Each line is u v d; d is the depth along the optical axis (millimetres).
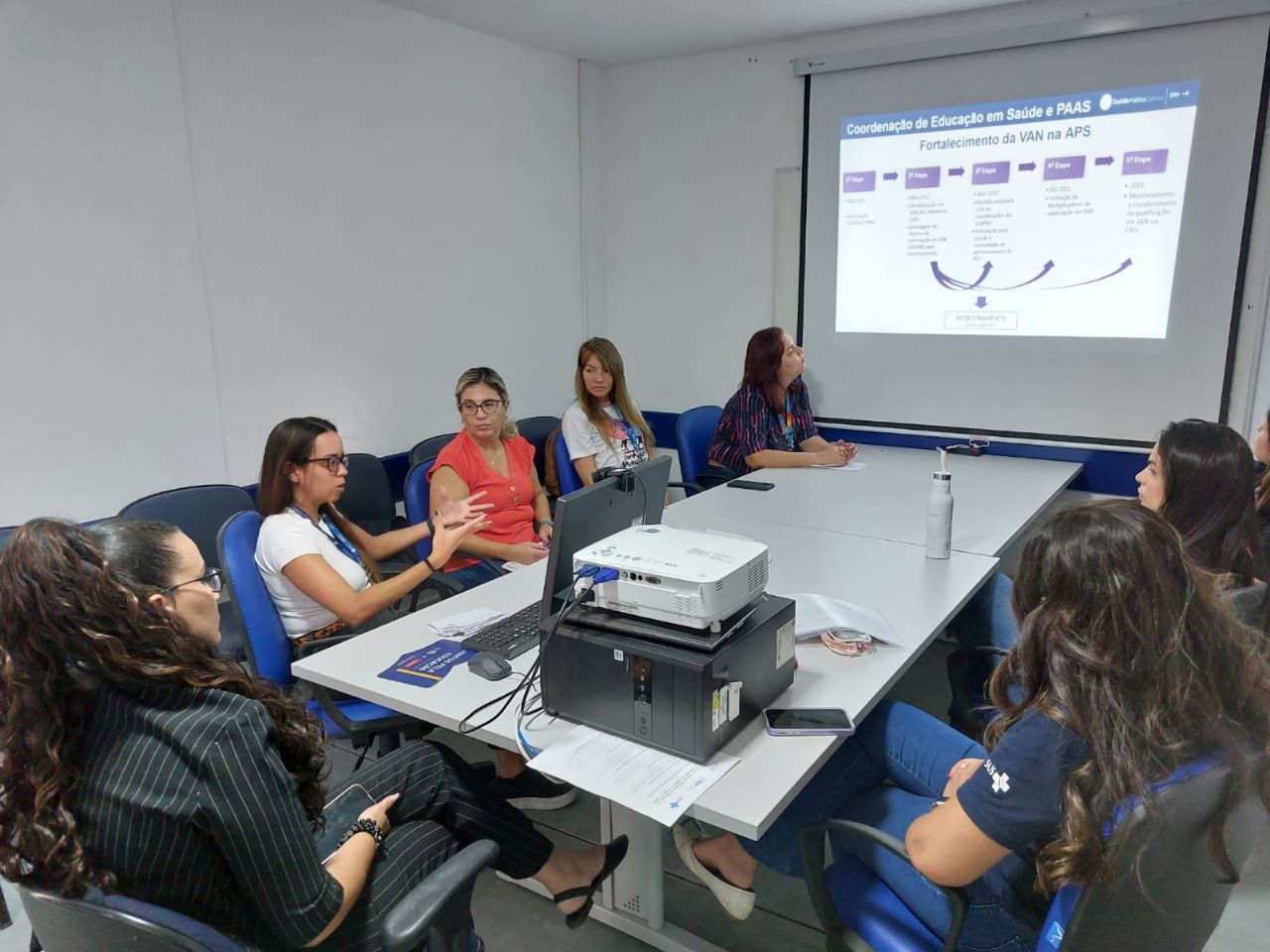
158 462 2859
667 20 3641
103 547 1018
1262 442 2211
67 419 2607
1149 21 3188
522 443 3016
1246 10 3041
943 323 3838
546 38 3926
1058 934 977
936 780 1485
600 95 4543
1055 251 3555
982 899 1200
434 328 3814
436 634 1812
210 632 1154
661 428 4766
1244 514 1619
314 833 1243
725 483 3191
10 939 1771
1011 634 2061
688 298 4516
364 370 3529
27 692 934
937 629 1806
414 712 1497
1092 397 3588
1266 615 1518
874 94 3783
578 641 1372
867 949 1261
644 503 1748
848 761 1608
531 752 1333
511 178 4086
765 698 1442
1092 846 903
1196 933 1033
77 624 935
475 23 3678
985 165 3615
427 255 3729
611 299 4789
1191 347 3381
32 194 2453
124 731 966
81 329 2609
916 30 3666
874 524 2607
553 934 1846
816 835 1289
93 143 2572
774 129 4078
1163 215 3340
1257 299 3250
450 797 1513
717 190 4301
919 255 3832
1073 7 3352
